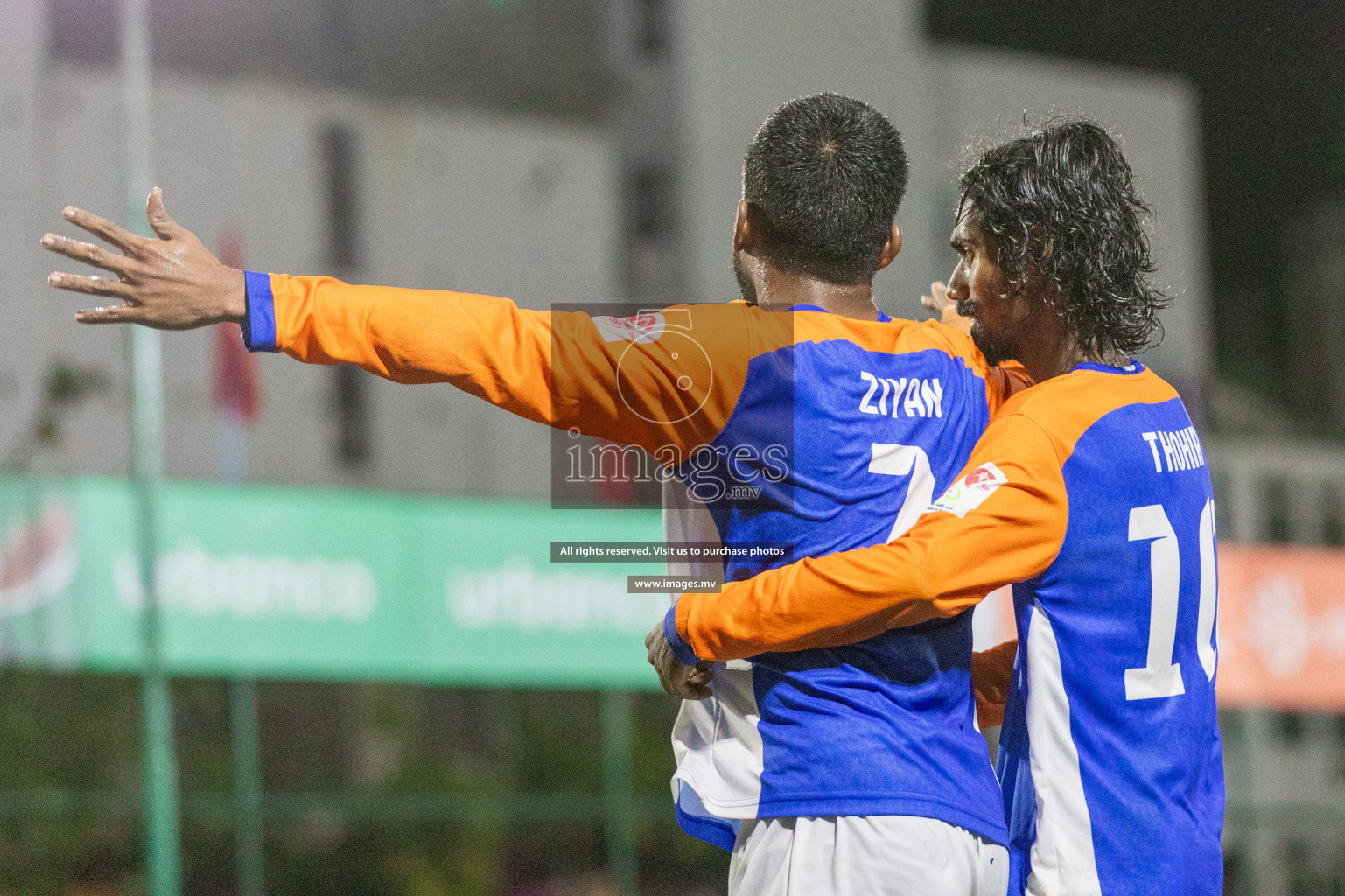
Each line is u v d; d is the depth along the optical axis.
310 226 72.81
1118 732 8.34
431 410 72.94
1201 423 62.75
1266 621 51.62
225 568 40.94
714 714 8.61
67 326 64.38
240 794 47.56
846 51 86.00
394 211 75.19
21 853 52.84
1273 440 84.44
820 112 8.62
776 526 8.33
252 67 73.00
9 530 38.84
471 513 44.44
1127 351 8.79
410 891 60.00
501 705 67.00
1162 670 8.48
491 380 7.83
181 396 66.25
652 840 65.12
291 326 7.62
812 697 8.17
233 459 67.00
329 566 42.12
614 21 86.50
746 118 84.50
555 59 80.88
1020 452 8.20
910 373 8.53
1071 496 8.24
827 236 8.48
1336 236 94.00
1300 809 68.50
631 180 85.88
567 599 45.00
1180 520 8.59
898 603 7.79
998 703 9.56
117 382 64.62
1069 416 8.38
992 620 31.80
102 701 56.12
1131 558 8.36
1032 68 89.81
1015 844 8.59
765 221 8.63
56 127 65.62
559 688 66.62
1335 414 89.94
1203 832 8.46
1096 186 8.66
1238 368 92.12
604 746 66.31
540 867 63.75
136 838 56.12
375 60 76.06
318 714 65.38
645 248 84.56
